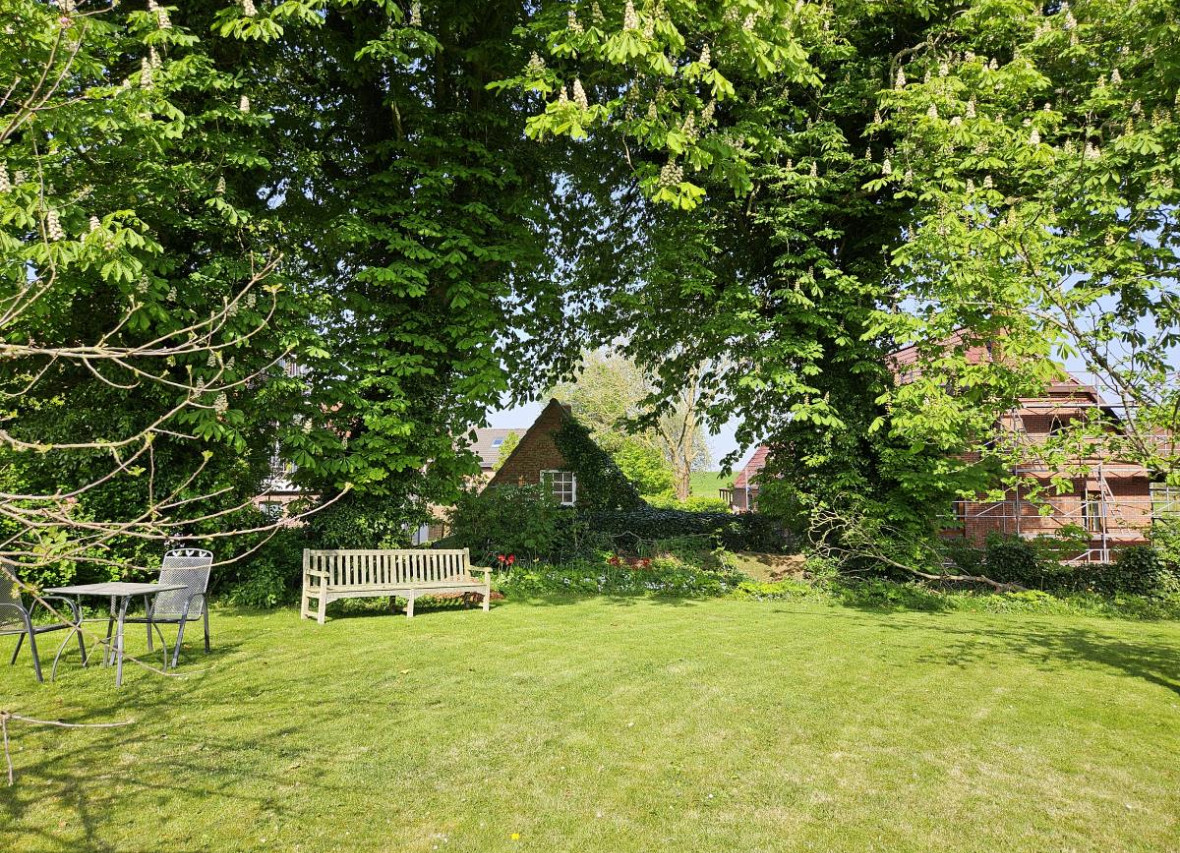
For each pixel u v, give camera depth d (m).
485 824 3.41
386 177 10.64
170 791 3.69
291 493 11.92
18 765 3.98
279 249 9.74
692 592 12.74
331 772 3.99
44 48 4.89
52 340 8.60
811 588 12.98
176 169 8.16
